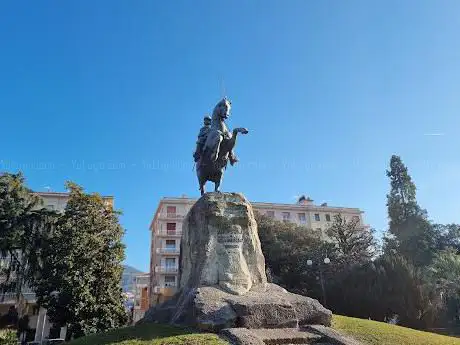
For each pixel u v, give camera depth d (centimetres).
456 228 4988
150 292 6612
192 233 1445
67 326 2769
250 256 1395
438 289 3412
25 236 2952
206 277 1308
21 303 3216
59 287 2683
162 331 1134
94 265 2789
